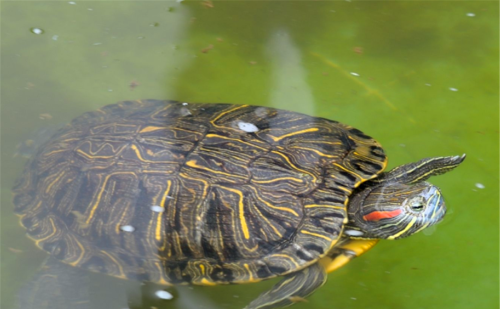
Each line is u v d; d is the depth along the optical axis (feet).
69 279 11.44
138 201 10.74
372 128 16.29
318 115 16.62
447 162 12.58
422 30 20.33
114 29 19.84
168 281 10.50
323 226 10.33
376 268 13.33
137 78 17.85
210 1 21.45
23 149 14.55
